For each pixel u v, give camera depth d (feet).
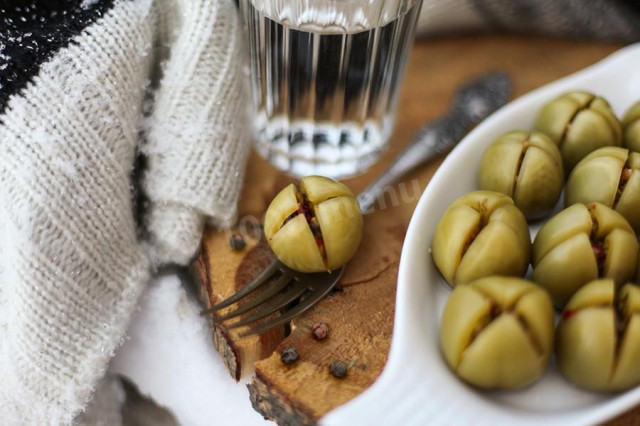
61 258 1.02
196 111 1.11
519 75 1.35
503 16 1.35
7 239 1.00
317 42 1.09
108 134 1.05
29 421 1.04
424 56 1.38
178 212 1.11
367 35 1.09
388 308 1.05
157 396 1.12
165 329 1.14
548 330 0.88
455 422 0.88
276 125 1.22
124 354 1.13
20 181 0.99
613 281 0.90
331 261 1.03
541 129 1.10
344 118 1.19
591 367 0.89
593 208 0.98
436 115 1.29
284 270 1.06
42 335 1.02
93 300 1.06
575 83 1.19
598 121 1.06
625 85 1.20
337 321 1.04
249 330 1.03
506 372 0.88
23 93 1.01
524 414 0.90
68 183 1.01
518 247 0.95
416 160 1.20
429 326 0.97
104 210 1.05
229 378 1.11
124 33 1.07
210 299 1.07
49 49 1.03
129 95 1.08
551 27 1.37
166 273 1.17
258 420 1.10
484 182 1.07
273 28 1.11
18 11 1.08
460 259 0.97
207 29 1.11
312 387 0.97
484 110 1.26
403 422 0.87
